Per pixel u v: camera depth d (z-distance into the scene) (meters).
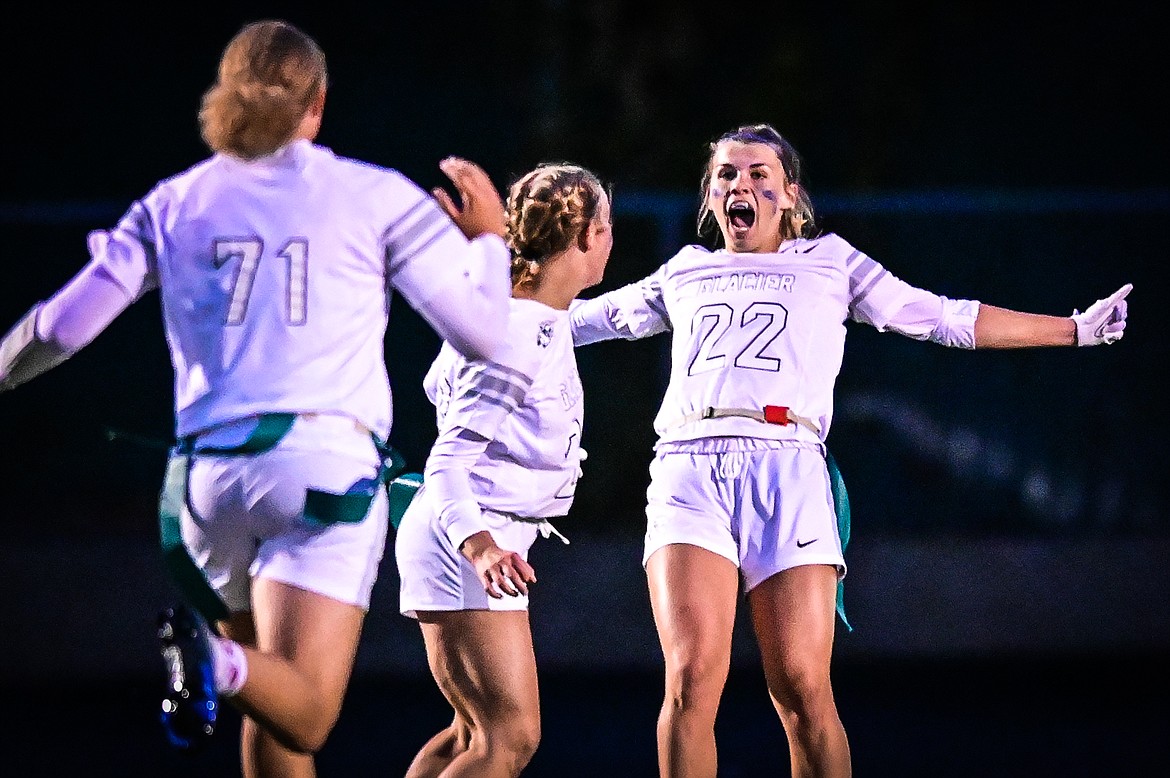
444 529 15.52
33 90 50.97
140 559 30.42
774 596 16.75
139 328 33.88
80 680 30.16
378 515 13.96
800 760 16.73
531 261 16.06
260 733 14.46
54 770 23.56
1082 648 31.22
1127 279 33.56
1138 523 33.50
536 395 15.84
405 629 30.22
